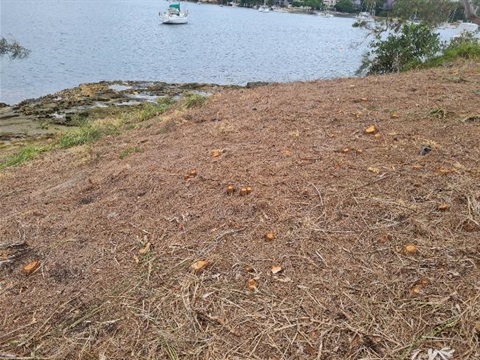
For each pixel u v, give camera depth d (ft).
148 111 24.95
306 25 213.25
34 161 18.38
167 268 7.82
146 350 6.27
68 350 6.40
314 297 6.87
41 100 47.21
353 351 5.96
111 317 6.91
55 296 7.55
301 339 6.19
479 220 8.03
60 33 112.57
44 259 8.59
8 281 8.11
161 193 10.44
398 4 40.06
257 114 15.98
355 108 15.19
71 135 23.65
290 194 9.52
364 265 7.41
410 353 5.82
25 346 6.56
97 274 7.93
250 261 7.75
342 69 74.64
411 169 10.03
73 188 12.34
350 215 8.63
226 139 13.57
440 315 6.33
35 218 10.47
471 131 11.93
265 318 6.59
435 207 8.59
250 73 71.92
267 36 146.00
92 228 9.45
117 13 203.72
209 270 7.66
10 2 219.20
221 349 6.16
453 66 24.04
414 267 7.24
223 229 8.69
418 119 13.34
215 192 10.05
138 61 80.33
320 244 7.97
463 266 7.12
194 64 80.02
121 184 11.55
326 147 11.75
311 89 20.13
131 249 8.49
